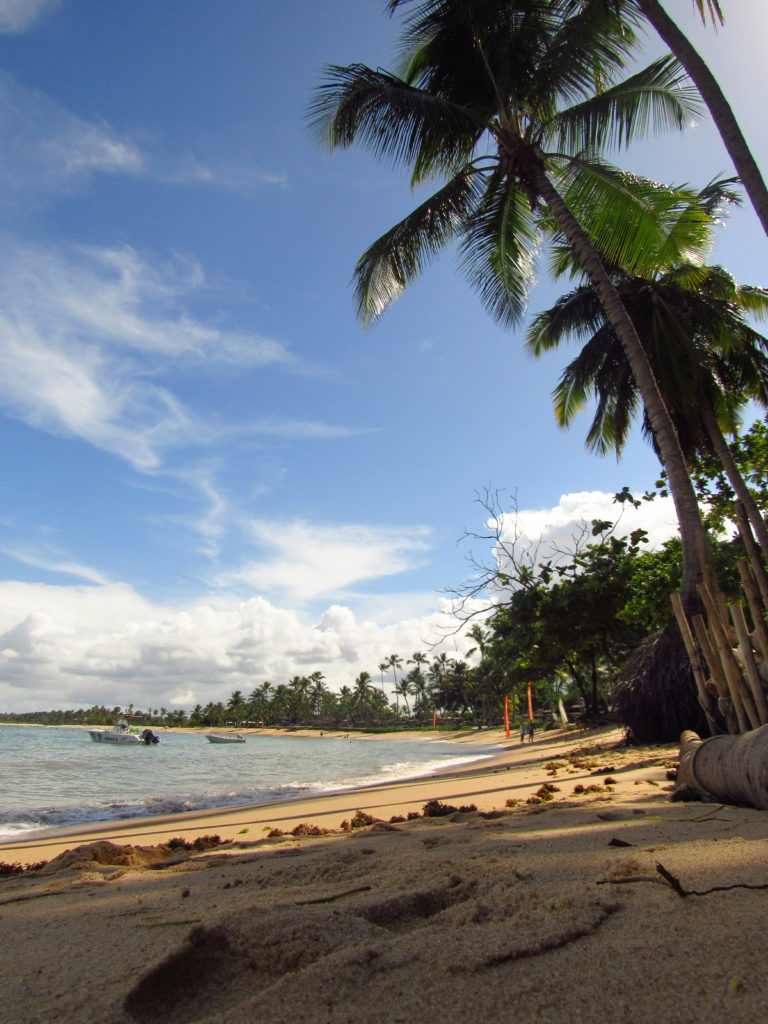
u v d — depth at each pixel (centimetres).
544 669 2255
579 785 673
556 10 1204
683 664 1056
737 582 1559
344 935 169
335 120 1174
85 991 151
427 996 133
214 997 147
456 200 1309
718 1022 116
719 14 728
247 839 548
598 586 1794
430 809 558
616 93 1235
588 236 1277
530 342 1861
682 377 1557
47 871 388
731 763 414
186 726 19900
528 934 161
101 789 1656
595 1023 119
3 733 12519
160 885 297
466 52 1277
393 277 1343
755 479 1722
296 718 15638
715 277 1686
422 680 12500
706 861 226
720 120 757
